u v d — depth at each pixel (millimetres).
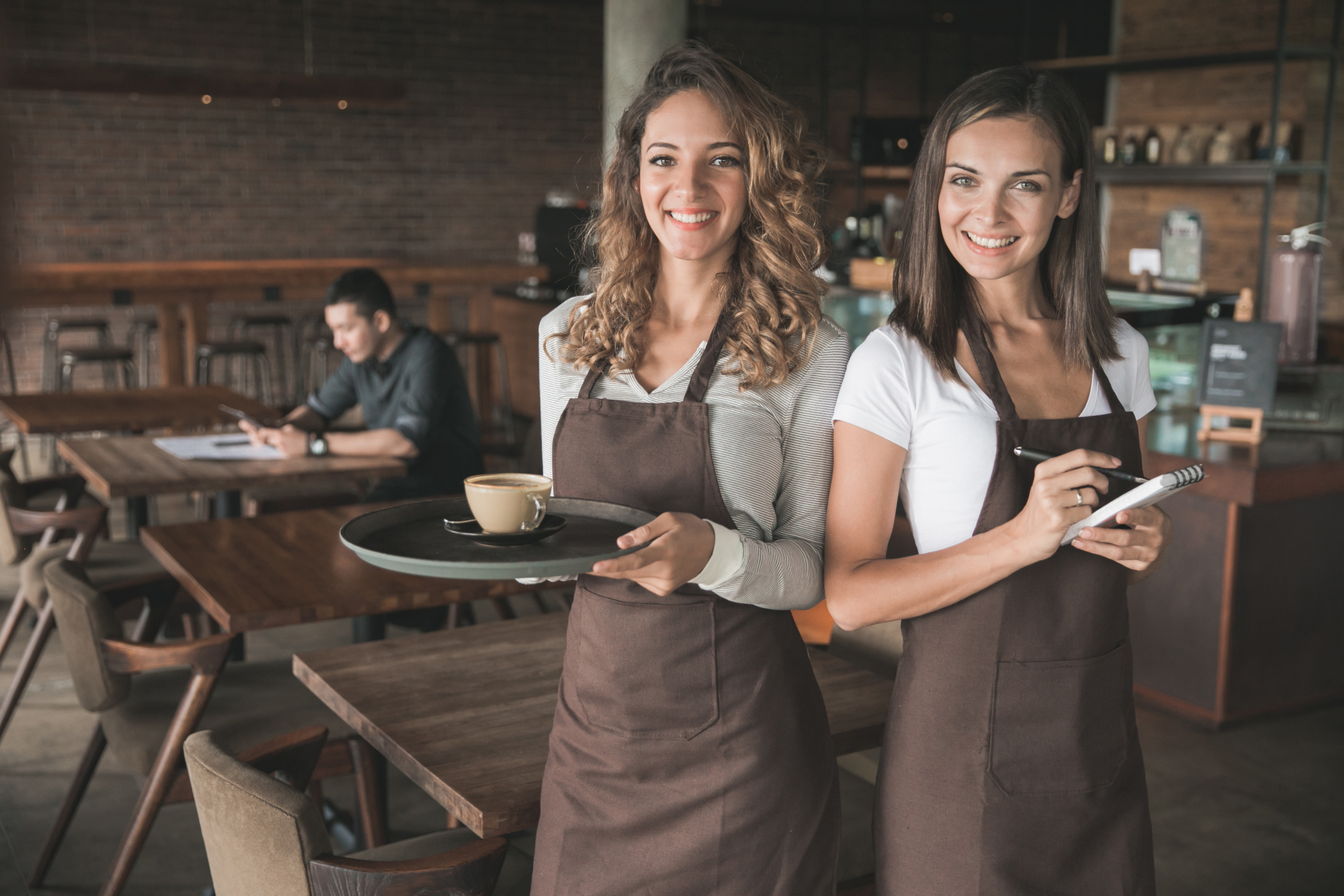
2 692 3541
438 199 9367
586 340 1438
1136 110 6406
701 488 1360
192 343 7086
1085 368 1424
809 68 10375
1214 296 4824
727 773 1315
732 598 1304
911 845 1351
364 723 1645
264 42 8562
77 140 8125
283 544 2566
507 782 1460
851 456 1356
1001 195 1308
